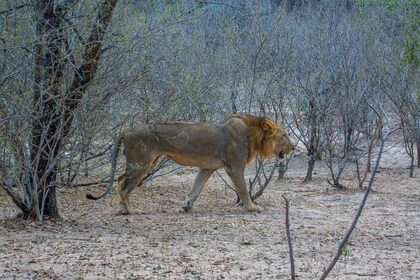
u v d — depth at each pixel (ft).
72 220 44.91
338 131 72.33
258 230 42.42
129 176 48.42
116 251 35.42
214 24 80.74
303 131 71.77
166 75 52.95
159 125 48.67
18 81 40.57
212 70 67.05
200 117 58.49
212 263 33.04
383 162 78.69
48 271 31.17
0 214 46.68
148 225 43.75
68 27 41.19
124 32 43.34
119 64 42.47
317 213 49.78
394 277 31.19
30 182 43.78
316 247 37.55
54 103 41.52
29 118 40.22
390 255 35.83
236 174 49.93
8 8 39.86
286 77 68.90
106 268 31.86
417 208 52.39
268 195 58.80
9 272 31.01
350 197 57.62
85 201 53.83
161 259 33.73
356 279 30.68
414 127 71.56
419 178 69.05
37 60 40.70
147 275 30.63
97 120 44.62
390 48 81.46
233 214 48.88
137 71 45.88
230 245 37.52
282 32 79.87
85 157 50.08
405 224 45.52
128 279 29.94
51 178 43.98
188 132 48.98
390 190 61.98
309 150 67.72
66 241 37.78
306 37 81.56
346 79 69.26
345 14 97.14
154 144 48.49
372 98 72.59
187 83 53.98
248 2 86.63
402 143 85.56
